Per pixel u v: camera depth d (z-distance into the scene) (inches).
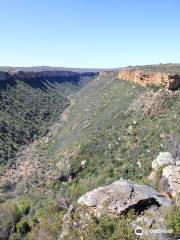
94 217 580.4
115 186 650.2
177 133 1882.4
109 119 2839.6
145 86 2974.9
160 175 797.2
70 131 3540.8
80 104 4972.9
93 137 2529.5
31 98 5561.0
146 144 2001.7
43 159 2987.2
